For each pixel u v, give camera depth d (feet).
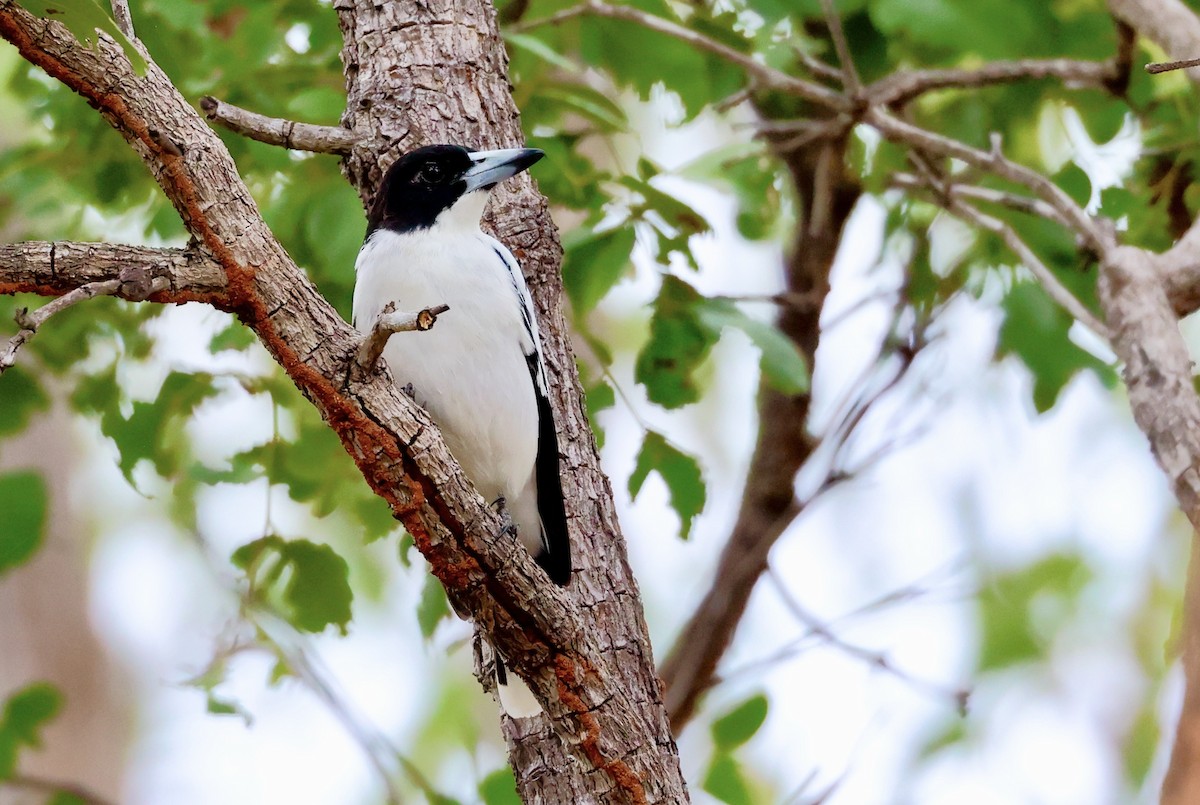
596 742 23.70
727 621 42.47
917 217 42.52
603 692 23.75
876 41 40.78
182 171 20.63
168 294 20.42
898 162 41.83
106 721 65.77
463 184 29.84
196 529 38.14
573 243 34.14
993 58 35.01
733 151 37.45
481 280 29.22
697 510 36.40
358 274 30.35
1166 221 39.06
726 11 41.11
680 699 41.96
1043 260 39.29
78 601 66.33
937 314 41.70
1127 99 34.99
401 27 30.76
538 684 23.75
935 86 35.94
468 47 30.83
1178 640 22.75
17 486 33.12
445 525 22.50
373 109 30.45
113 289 19.52
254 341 37.91
